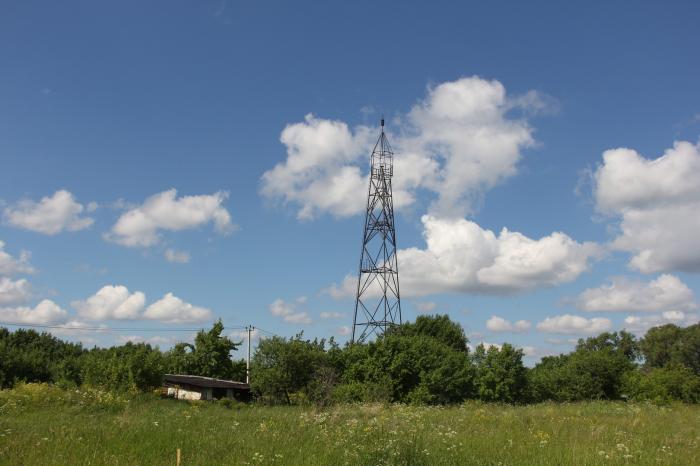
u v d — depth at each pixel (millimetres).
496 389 48156
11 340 69938
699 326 97750
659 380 56438
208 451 11828
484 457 11922
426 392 42344
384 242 52750
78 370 53094
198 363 59281
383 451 11312
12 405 22297
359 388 41469
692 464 12055
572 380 59906
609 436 16578
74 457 10656
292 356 43812
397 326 51688
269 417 21469
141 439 13180
